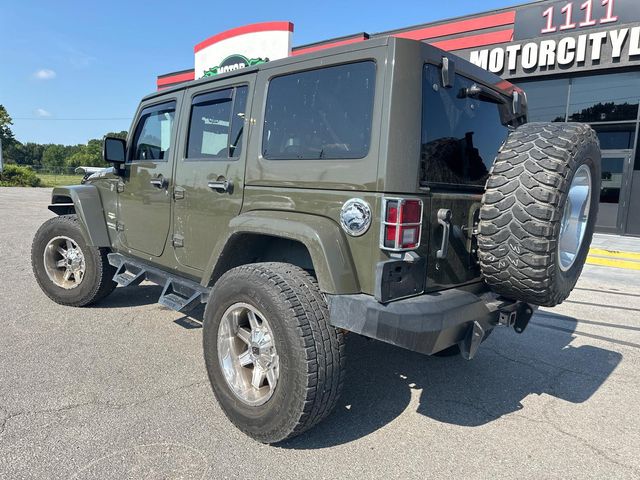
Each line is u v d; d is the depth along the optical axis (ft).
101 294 15.64
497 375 11.76
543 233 7.59
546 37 39.75
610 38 37.14
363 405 10.02
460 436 8.89
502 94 10.52
